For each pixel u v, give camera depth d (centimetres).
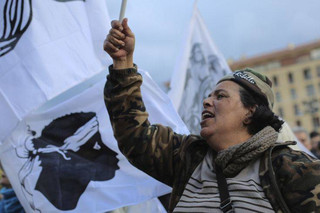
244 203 150
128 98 185
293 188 149
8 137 235
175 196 172
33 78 231
